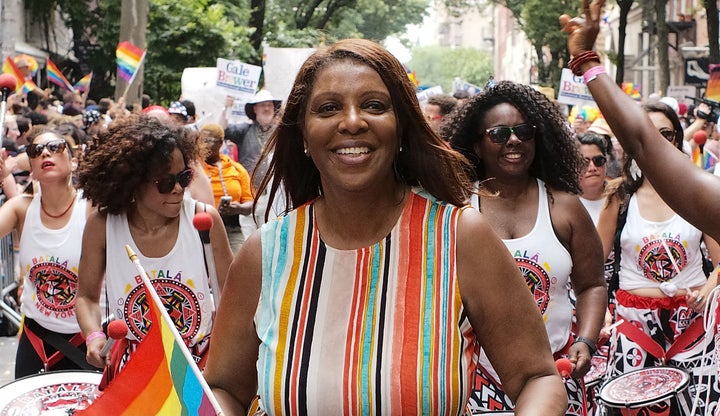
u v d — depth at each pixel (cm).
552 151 476
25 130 1148
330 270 272
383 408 259
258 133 1123
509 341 272
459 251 269
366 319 265
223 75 1454
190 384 286
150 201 469
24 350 550
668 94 2381
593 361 602
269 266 277
